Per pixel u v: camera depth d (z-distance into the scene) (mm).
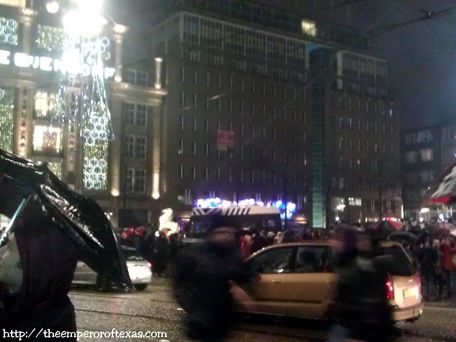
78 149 66812
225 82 81062
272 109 85500
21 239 4375
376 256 7543
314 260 12414
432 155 101125
